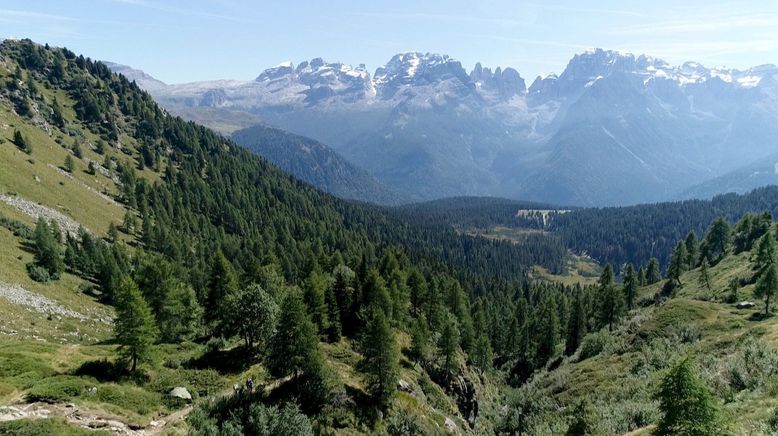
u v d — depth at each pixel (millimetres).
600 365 76812
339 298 84500
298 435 41781
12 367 45844
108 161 189375
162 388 49031
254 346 63406
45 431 33875
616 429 45219
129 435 38594
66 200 139875
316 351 51438
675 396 26031
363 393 57656
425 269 188125
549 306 119688
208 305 75312
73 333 76000
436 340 94812
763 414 32375
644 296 133875
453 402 79938
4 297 74938
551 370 105875
